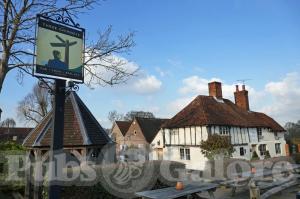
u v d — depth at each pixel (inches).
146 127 1663.4
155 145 1263.5
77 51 265.4
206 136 1015.6
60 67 251.3
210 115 1075.9
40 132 472.4
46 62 243.3
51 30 250.2
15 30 406.3
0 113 513.0
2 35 406.0
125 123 1966.0
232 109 1249.4
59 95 257.3
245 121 1208.2
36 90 1477.6
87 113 534.9
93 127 513.3
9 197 388.8
